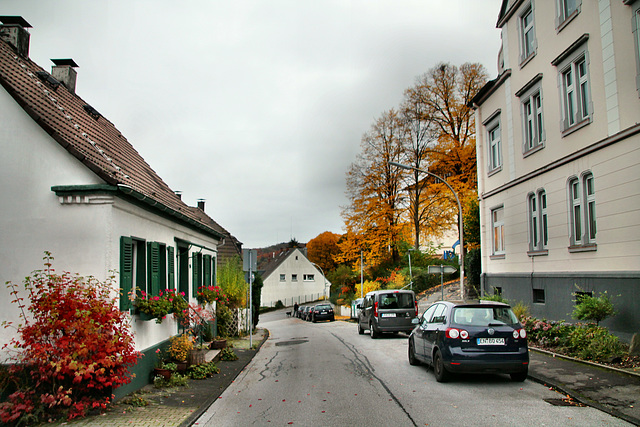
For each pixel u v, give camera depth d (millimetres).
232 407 8094
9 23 12500
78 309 7328
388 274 40750
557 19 14602
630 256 11336
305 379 10578
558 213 14695
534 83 16125
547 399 7957
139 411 7586
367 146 38219
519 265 17422
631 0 11156
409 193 37312
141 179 12227
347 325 30219
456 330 9289
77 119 11547
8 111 8602
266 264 85500
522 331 9250
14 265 8336
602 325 12055
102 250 8336
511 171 18141
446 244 47938
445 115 35281
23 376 7590
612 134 11984
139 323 9461
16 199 8484
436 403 7875
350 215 38719
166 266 11492
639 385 8188
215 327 18328
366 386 9484
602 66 12375
